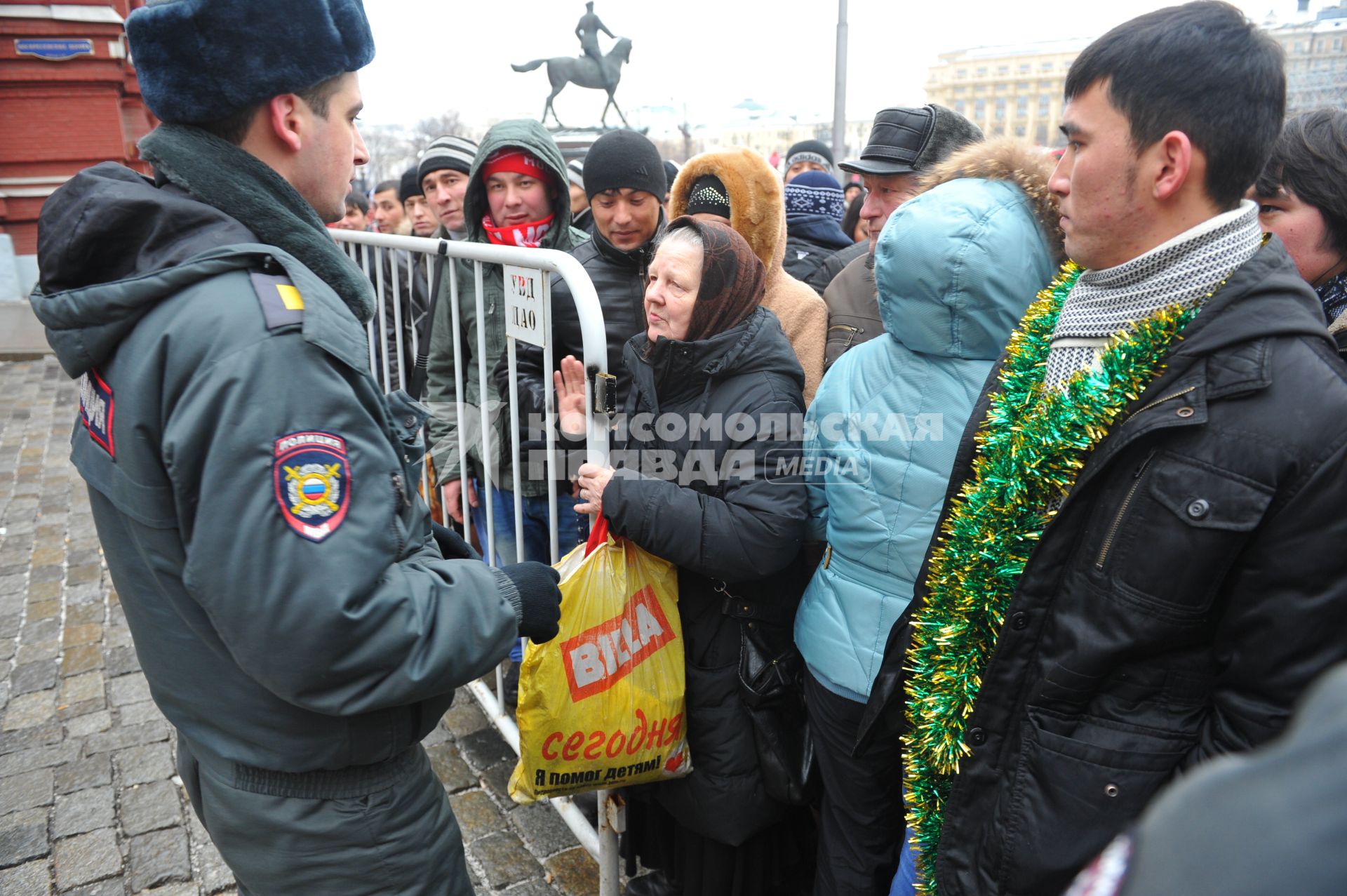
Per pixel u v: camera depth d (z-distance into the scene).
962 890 1.16
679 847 1.87
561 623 1.52
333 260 1.11
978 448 1.25
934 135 2.18
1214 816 0.38
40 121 7.83
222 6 1.00
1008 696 1.12
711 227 1.62
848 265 2.32
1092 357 1.12
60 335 1.02
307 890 1.14
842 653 1.48
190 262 0.96
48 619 3.33
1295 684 0.90
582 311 1.58
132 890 2.06
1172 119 0.97
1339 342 1.47
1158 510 0.97
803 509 1.59
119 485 1.00
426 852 1.19
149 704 2.79
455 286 2.18
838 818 1.61
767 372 1.62
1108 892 0.41
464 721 2.75
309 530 0.94
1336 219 1.50
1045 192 1.29
